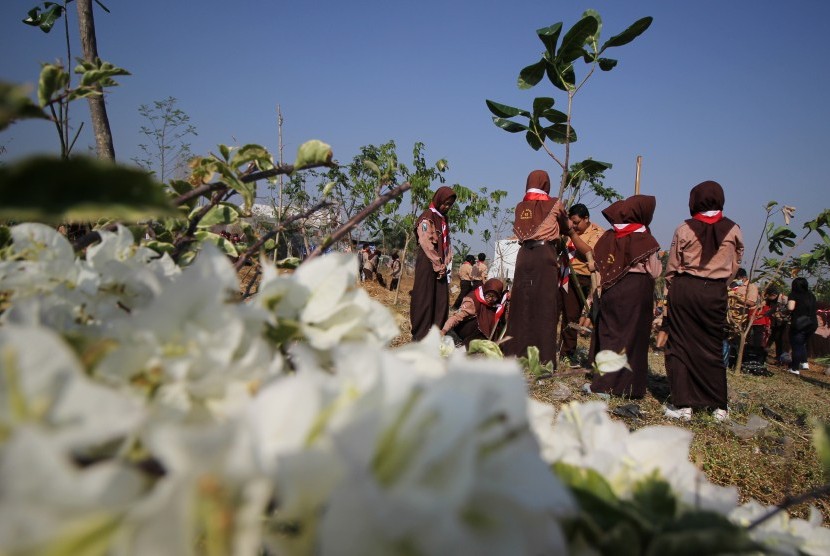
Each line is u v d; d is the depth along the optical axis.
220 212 1.41
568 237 5.95
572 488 0.56
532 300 5.29
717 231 4.30
